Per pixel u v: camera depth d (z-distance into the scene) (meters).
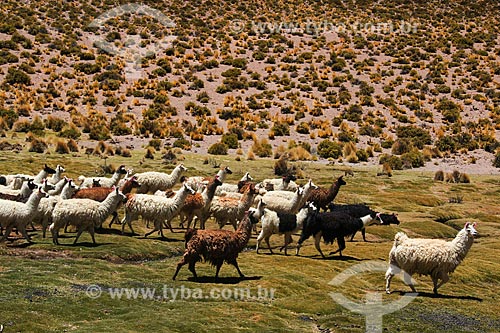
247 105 76.00
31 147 47.84
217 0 117.12
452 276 19.66
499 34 111.00
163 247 19.86
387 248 22.94
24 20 93.38
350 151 61.03
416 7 122.69
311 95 81.31
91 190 21.20
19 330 11.50
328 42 101.62
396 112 77.69
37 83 74.38
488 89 86.56
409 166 57.22
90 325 12.06
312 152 61.41
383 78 89.31
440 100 82.50
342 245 20.80
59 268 15.86
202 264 17.89
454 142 66.94
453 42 104.69
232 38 100.50
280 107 76.88
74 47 86.06
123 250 18.55
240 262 18.75
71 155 47.75
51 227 18.36
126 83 78.88
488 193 44.06
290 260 19.47
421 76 90.69
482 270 21.11
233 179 40.91
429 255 15.89
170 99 76.06
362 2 123.31
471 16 118.81
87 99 70.94
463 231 15.80
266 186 28.83
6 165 37.25
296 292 15.98
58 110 67.00
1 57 78.00
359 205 24.50
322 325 13.68
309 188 24.97
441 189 45.16
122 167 25.31
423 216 33.06
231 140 60.66
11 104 66.25
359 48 99.94
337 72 90.25
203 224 22.25
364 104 79.88
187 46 93.31
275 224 20.14
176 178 26.23
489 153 66.44
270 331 12.66
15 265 15.86
